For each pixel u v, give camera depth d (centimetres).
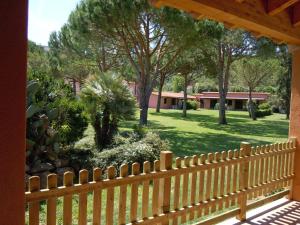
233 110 5316
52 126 803
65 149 786
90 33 1534
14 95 216
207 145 1410
